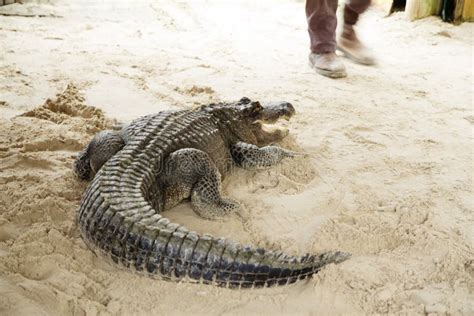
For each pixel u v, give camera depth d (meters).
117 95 4.41
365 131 4.16
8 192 3.39
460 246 3.22
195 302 2.76
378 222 3.33
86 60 4.95
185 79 4.73
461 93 4.80
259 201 3.46
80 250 3.05
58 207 3.30
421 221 3.38
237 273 2.77
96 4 6.35
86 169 3.51
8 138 3.81
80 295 2.73
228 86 4.67
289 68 5.11
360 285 2.90
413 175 3.73
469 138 4.16
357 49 5.31
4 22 5.62
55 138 3.80
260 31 5.98
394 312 2.75
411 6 6.28
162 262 2.80
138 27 5.84
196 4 6.67
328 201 3.46
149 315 2.68
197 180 3.38
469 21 6.33
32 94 4.34
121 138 3.53
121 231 2.88
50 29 5.58
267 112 3.91
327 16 4.93
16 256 2.94
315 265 2.87
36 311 2.56
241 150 3.70
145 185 3.26
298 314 2.73
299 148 3.92
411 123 4.30
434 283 2.95
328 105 4.47
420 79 5.04
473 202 3.53
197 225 3.29
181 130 3.52
